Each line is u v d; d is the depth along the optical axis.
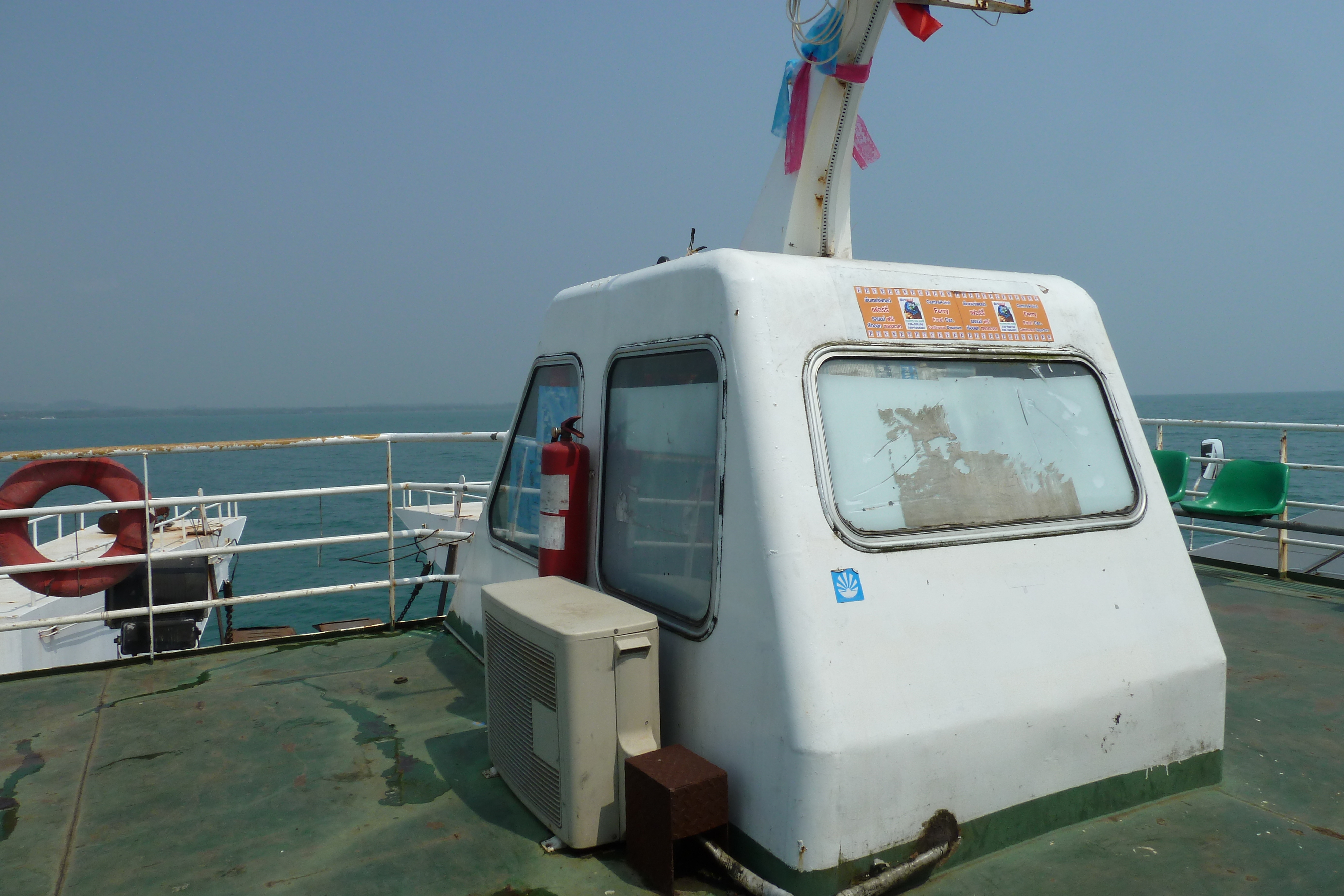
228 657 4.94
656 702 2.76
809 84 3.54
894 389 2.82
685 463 2.91
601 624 2.70
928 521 2.71
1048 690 2.68
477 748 3.59
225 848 2.84
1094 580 2.90
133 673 4.69
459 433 5.23
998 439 2.97
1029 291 3.26
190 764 3.52
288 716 4.02
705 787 2.46
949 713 2.49
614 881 2.56
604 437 3.44
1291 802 2.97
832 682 2.35
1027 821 2.66
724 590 2.60
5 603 10.66
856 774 2.34
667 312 3.02
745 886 2.35
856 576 2.49
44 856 2.82
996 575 2.72
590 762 2.68
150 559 4.93
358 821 3.00
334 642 5.19
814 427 2.59
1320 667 4.46
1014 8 3.61
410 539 8.70
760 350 2.59
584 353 3.65
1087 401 3.23
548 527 3.51
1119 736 2.83
